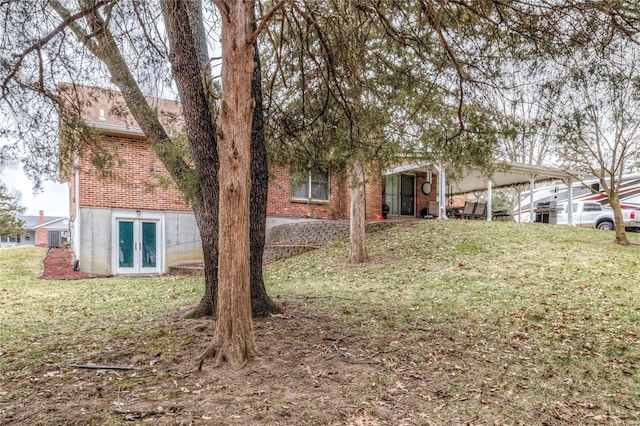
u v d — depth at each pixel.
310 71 6.48
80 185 13.01
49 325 6.10
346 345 4.80
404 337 5.21
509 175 17.72
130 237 13.70
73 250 16.84
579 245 12.19
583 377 4.19
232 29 3.92
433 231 14.14
